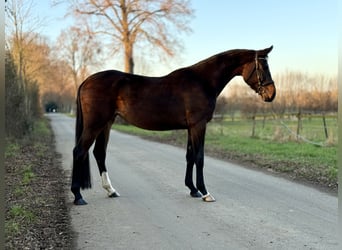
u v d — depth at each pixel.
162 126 6.28
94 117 6.07
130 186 7.45
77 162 6.09
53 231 4.70
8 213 5.18
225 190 7.04
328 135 15.25
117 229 4.84
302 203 6.06
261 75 6.44
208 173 8.81
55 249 4.12
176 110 6.18
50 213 5.44
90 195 6.71
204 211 5.65
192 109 6.15
